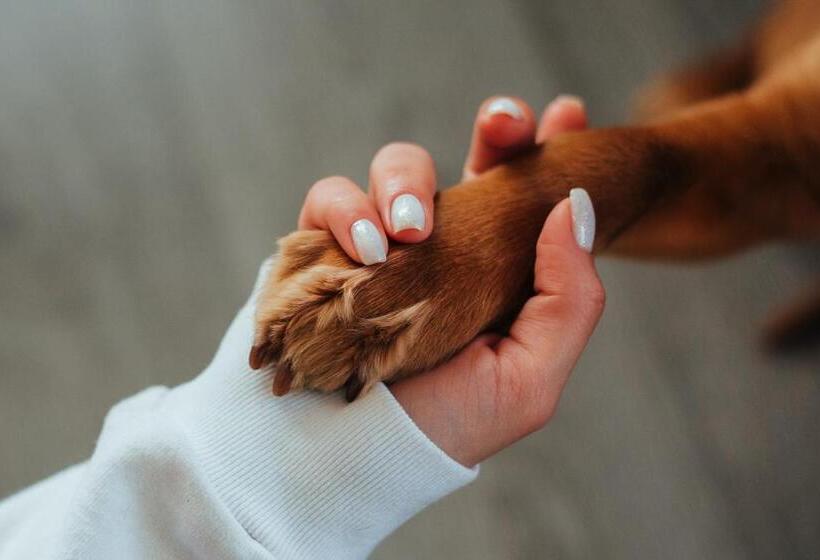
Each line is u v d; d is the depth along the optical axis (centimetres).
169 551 46
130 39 84
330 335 46
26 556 49
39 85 83
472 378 48
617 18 84
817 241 65
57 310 75
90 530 46
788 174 58
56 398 73
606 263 77
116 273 76
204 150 80
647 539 71
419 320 47
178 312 75
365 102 82
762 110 57
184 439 46
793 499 71
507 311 49
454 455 48
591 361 74
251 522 46
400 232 47
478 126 52
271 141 80
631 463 72
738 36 75
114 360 74
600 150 52
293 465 46
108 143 81
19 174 80
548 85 82
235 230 77
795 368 75
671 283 77
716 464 72
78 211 78
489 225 49
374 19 85
